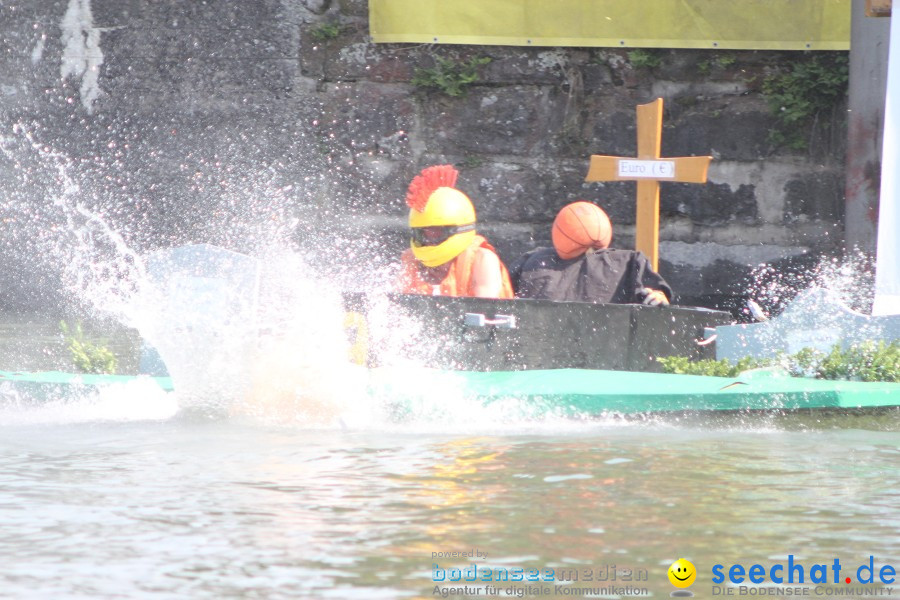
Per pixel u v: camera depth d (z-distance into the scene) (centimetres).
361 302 2519
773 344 2709
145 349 2784
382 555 1312
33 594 1188
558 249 2948
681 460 1880
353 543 1360
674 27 4447
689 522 1453
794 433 2205
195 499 1583
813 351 2617
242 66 4681
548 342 2620
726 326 2734
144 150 4747
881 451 1983
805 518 1480
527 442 2053
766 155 4475
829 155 4456
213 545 1357
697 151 4503
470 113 4591
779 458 1908
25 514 1504
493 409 2298
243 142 4688
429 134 4616
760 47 4403
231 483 1689
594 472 1772
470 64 4575
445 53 4581
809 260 4450
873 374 2528
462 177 4606
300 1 4634
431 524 1445
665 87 4519
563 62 4538
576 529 1419
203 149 4716
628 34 4472
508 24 4506
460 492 1623
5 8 4788
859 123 3888
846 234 3947
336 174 4656
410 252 2942
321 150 4659
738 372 2578
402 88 4616
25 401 2584
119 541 1377
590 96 4544
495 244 4600
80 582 1225
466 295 2872
